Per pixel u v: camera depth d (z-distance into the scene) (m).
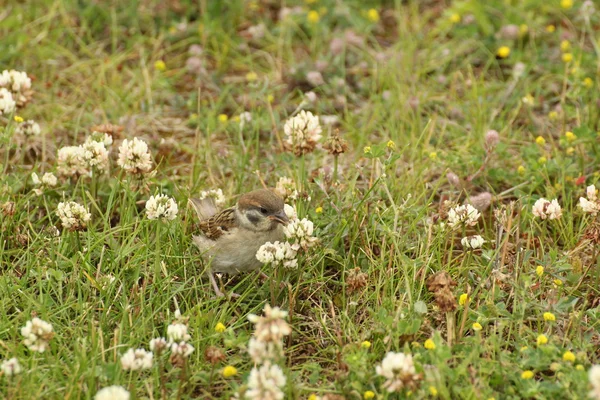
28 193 11.80
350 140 13.90
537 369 8.70
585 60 15.38
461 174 12.89
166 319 9.78
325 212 11.43
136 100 15.02
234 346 9.05
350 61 16.09
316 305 10.31
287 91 15.47
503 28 16.22
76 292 10.20
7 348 9.00
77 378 8.48
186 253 10.90
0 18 16.41
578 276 10.30
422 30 16.92
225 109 15.19
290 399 8.46
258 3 17.42
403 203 11.32
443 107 14.94
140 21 16.88
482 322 9.29
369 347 9.18
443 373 8.23
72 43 16.41
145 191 11.73
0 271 10.62
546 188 12.13
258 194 10.32
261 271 10.38
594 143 12.88
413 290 9.95
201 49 16.31
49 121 14.35
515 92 14.90
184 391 8.90
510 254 10.92
